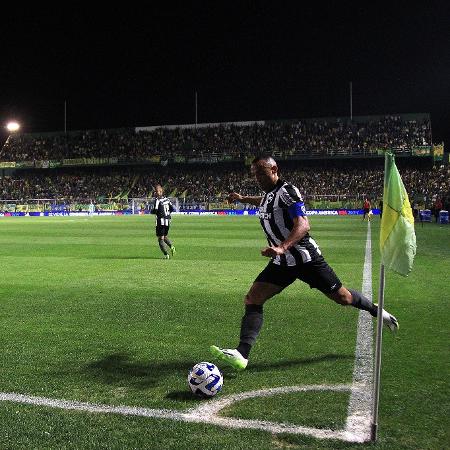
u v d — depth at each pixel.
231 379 4.38
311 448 3.13
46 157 66.88
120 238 20.33
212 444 3.17
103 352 5.19
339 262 12.50
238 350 4.30
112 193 60.56
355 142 58.88
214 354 4.18
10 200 58.38
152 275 10.52
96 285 9.30
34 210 55.88
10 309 7.26
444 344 5.39
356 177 54.91
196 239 19.69
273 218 4.46
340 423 3.46
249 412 3.66
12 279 9.97
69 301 7.85
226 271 11.14
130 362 4.87
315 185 54.66
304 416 3.58
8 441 3.23
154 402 3.87
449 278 9.91
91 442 3.21
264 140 62.28
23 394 4.04
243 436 3.28
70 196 60.91
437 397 3.91
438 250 15.05
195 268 11.62
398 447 3.13
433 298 7.96
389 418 3.54
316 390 4.09
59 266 11.95
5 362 4.85
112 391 4.11
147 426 3.44
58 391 4.10
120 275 10.52
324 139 60.34
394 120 60.53
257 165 4.54
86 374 4.52
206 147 63.12
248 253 14.73
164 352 5.20
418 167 56.25
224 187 57.72
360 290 8.66
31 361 4.88
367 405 3.77
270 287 4.59
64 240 19.42
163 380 4.37
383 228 3.36
